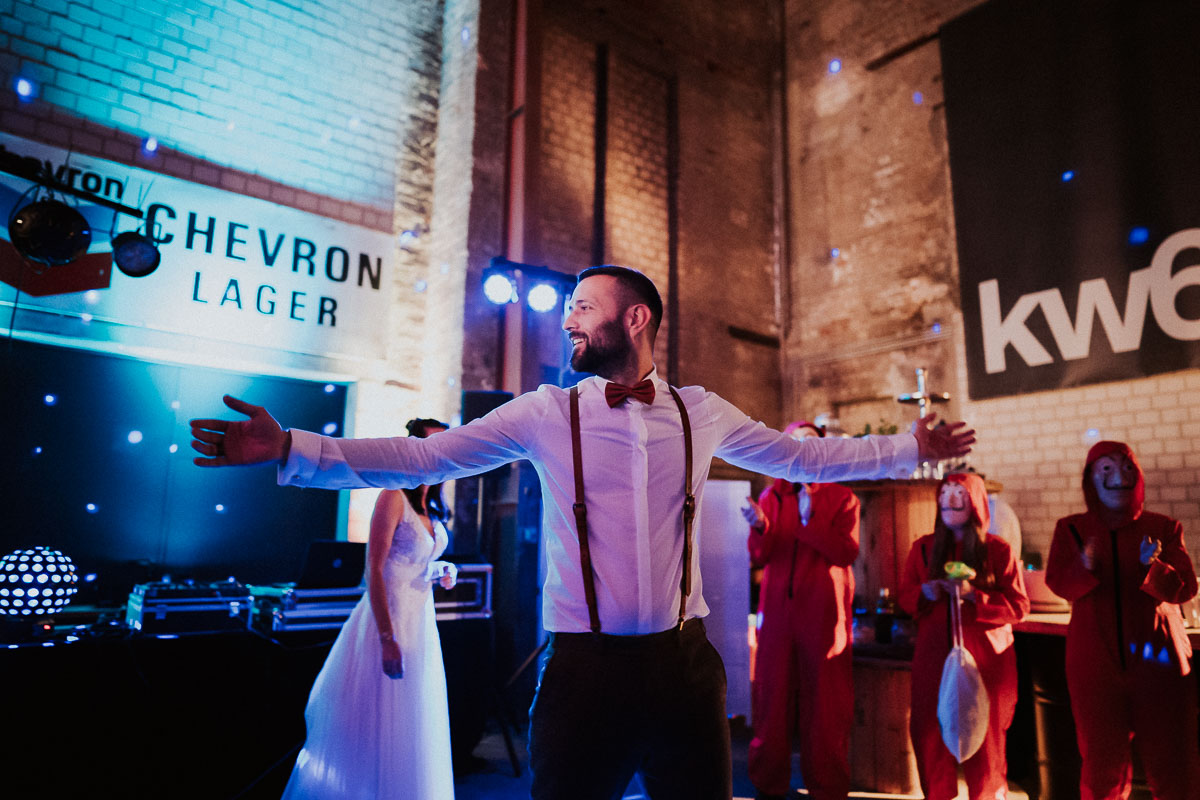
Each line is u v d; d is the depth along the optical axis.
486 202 5.20
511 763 3.79
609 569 1.28
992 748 2.90
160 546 4.47
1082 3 5.39
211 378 4.75
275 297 4.77
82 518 4.24
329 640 3.28
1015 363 5.49
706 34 7.20
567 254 5.96
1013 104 5.70
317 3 5.23
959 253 5.89
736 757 3.96
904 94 6.55
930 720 3.02
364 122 5.34
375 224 5.29
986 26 5.91
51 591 2.91
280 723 3.14
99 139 4.32
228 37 4.86
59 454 4.20
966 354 5.79
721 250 6.98
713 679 1.32
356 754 2.41
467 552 4.79
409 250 5.43
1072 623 2.97
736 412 1.53
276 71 5.02
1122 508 2.87
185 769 2.94
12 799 2.63
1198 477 4.62
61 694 2.75
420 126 5.60
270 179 4.91
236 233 4.66
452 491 4.83
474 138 5.21
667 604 1.30
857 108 6.91
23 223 3.41
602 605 1.27
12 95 4.08
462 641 3.68
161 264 4.37
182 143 4.62
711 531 4.54
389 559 2.59
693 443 1.41
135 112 4.47
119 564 4.32
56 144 4.18
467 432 1.33
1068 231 5.30
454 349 5.00
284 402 4.98
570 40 6.22
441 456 1.29
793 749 4.29
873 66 6.80
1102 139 5.19
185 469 4.60
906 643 3.63
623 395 1.39
